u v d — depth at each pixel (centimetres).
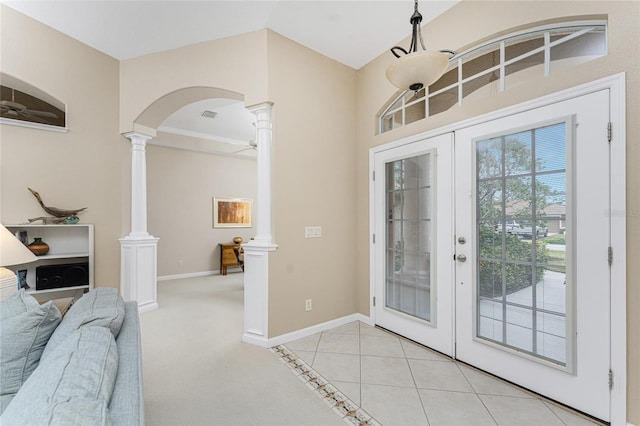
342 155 318
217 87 288
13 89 338
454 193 235
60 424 61
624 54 156
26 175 295
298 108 283
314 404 181
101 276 336
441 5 235
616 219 158
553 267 182
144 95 332
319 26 261
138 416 79
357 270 330
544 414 170
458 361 231
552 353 182
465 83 240
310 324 289
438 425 163
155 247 372
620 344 156
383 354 245
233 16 255
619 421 156
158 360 235
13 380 122
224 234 639
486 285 216
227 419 167
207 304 394
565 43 194
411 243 272
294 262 279
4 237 192
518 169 198
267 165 272
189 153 593
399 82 167
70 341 103
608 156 161
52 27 299
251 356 243
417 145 263
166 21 270
